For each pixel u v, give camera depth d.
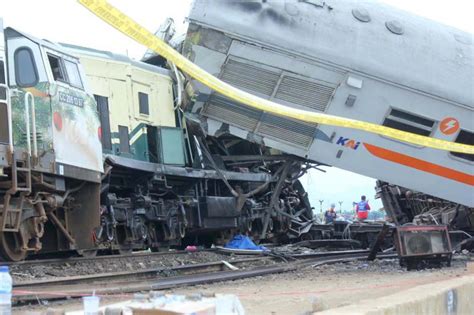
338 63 16.56
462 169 17.48
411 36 17.17
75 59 13.52
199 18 16.31
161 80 18.23
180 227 17.88
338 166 17.61
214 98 17.45
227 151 19.80
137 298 4.24
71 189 13.16
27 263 11.65
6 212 10.98
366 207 28.75
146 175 16.83
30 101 11.74
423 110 17.00
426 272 14.62
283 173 19.45
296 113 12.36
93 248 13.75
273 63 16.62
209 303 4.12
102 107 16.12
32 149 11.53
